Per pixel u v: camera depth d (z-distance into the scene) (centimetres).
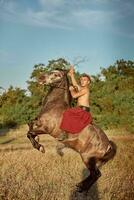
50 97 1146
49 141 3197
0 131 4272
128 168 1459
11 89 5519
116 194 1149
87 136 1120
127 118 4041
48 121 1119
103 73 5109
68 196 1084
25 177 1230
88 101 1157
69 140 1123
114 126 4081
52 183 1192
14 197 1013
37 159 1600
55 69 1162
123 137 3059
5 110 5022
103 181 1265
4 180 1134
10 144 3003
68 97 1152
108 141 1152
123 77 5303
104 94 4534
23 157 1633
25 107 4931
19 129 4488
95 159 1131
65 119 1109
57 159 1633
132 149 1908
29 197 1024
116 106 4275
